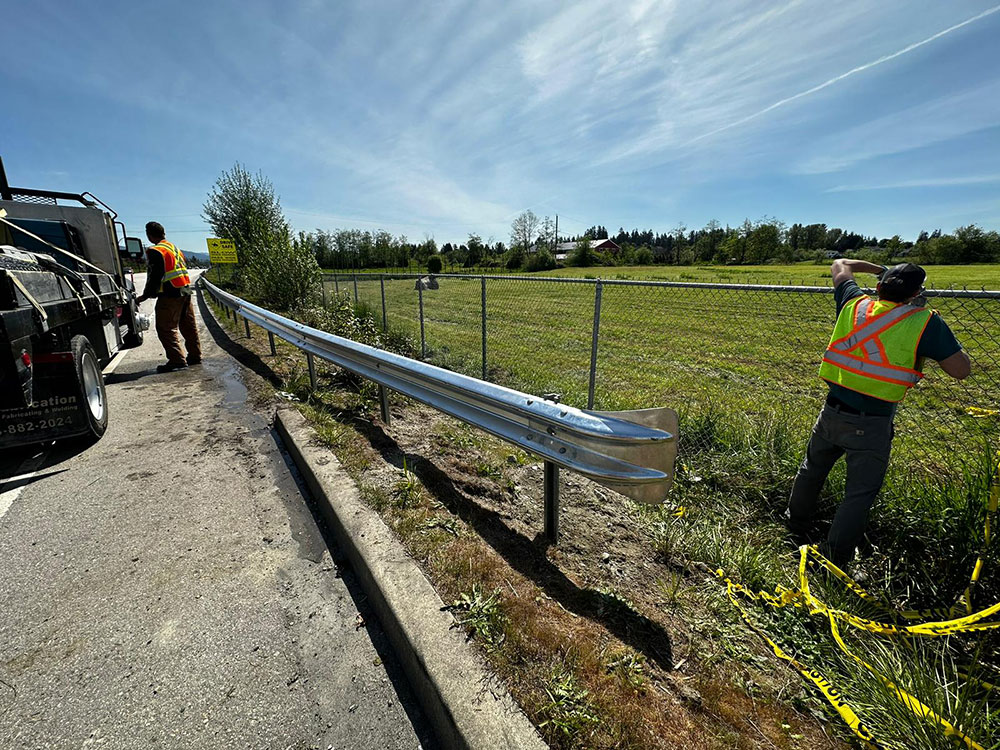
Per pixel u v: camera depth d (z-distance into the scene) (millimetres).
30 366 3023
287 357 6984
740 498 3420
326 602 2154
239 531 2688
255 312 7109
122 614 2051
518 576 2201
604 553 2578
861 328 2516
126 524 2742
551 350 9148
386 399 4082
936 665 1952
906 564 2654
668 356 8750
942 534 2652
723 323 12461
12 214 6008
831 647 2006
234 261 21281
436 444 3832
